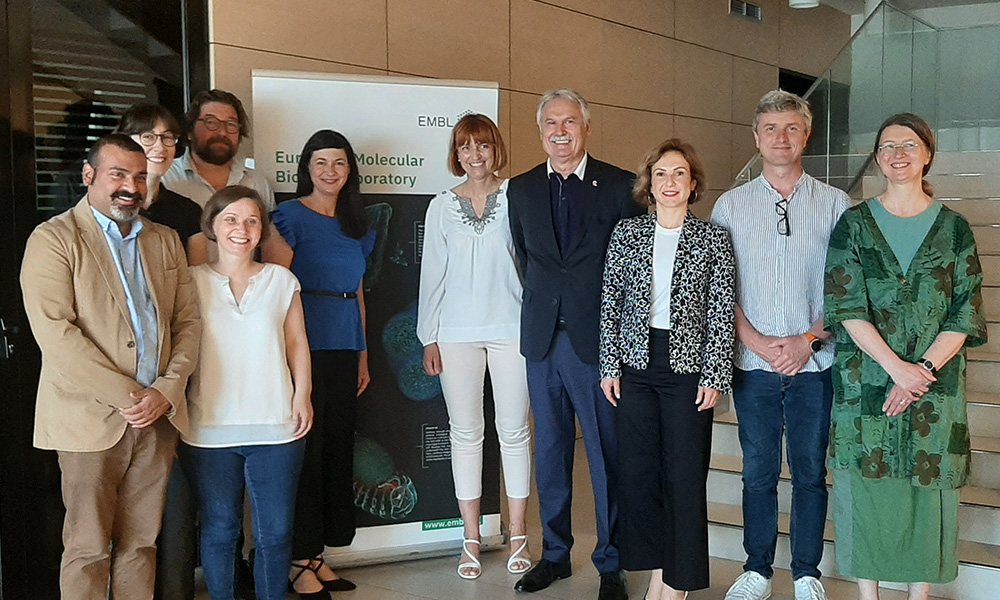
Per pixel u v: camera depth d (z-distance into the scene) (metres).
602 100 6.74
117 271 2.78
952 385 3.00
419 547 4.02
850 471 3.10
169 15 3.97
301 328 3.18
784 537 3.81
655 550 3.25
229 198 3.00
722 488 4.22
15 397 3.31
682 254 3.16
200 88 4.12
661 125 7.46
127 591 2.90
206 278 3.03
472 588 3.70
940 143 7.85
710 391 3.13
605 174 3.53
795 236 3.25
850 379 3.09
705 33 7.96
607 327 3.28
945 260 2.97
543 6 6.07
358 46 4.78
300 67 4.50
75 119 3.59
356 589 3.69
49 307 2.65
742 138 8.59
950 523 3.07
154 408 2.77
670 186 3.13
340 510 3.71
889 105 7.27
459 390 3.78
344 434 3.68
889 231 3.03
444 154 4.00
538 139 6.11
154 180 3.17
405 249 3.96
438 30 5.26
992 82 7.61
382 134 3.89
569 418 3.67
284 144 3.75
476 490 3.87
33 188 3.40
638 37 7.11
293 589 3.62
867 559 3.10
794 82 9.65
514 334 3.71
